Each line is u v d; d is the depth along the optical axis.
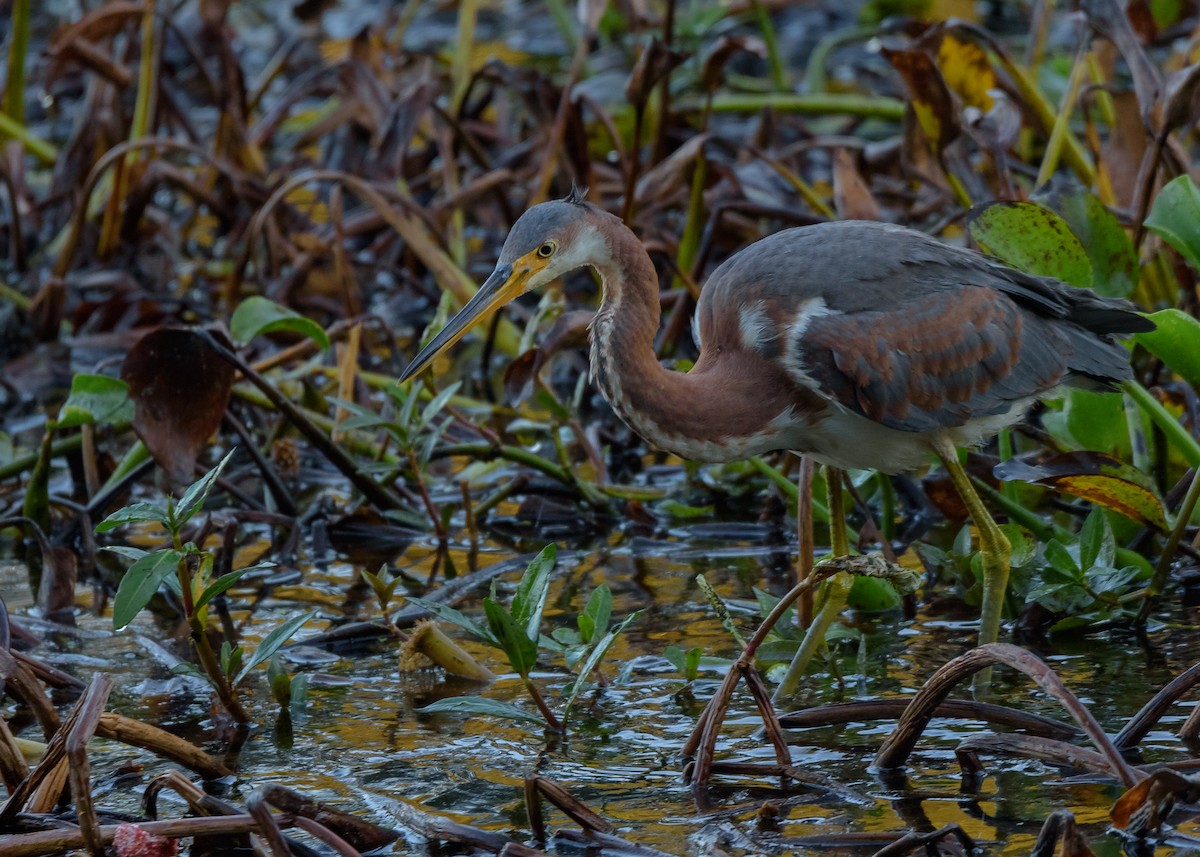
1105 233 10.34
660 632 9.48
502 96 18.83
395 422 11.05
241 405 13.59
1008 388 9.00
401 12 25.88
